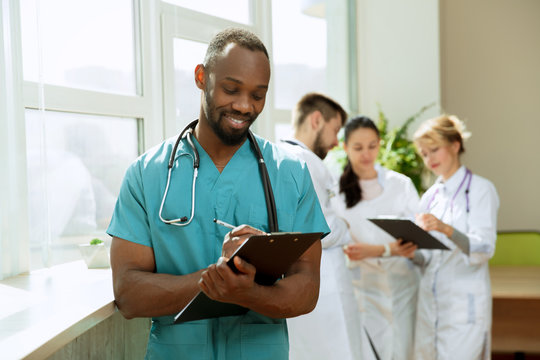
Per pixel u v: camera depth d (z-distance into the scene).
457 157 2.68
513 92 4.57
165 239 1.19
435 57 3.91
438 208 2.69
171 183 1.20
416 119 3.97
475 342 2.53
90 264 1.76
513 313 3.20
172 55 2.24
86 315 1.13
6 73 1.62
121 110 2.06
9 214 1.63
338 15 3.94
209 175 1.21
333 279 2.18
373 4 4.07
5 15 1.61
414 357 2.76
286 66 3.39
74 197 1.89
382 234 2.82
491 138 4.61
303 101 2.36
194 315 1.08
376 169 2.90
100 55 2.00
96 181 1.99
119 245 1.21
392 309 2.84
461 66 4.60
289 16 3.40
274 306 1.07
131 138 2.15
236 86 1.09
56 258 1.82
